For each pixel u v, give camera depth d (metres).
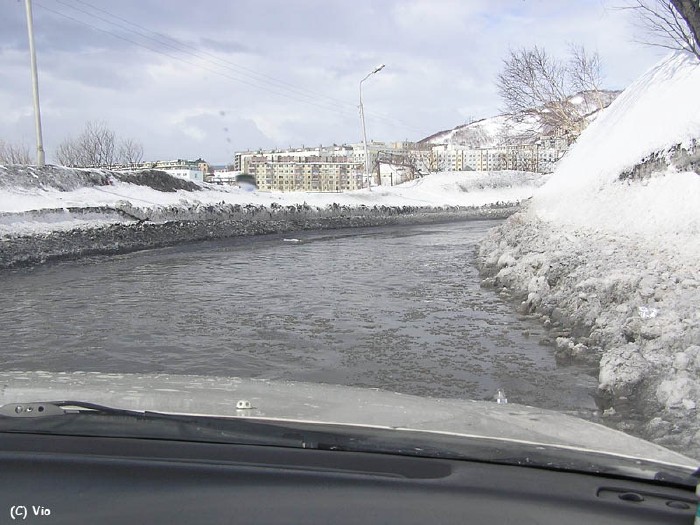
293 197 36.62
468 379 5.82
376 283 12.17
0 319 8.71
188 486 1.67
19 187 23.19
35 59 24.72
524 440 2.22
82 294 10.95
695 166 12.16
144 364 6.39
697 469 2.00
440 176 54.22
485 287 11.52
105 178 27.50
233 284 12.12
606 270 8.54
